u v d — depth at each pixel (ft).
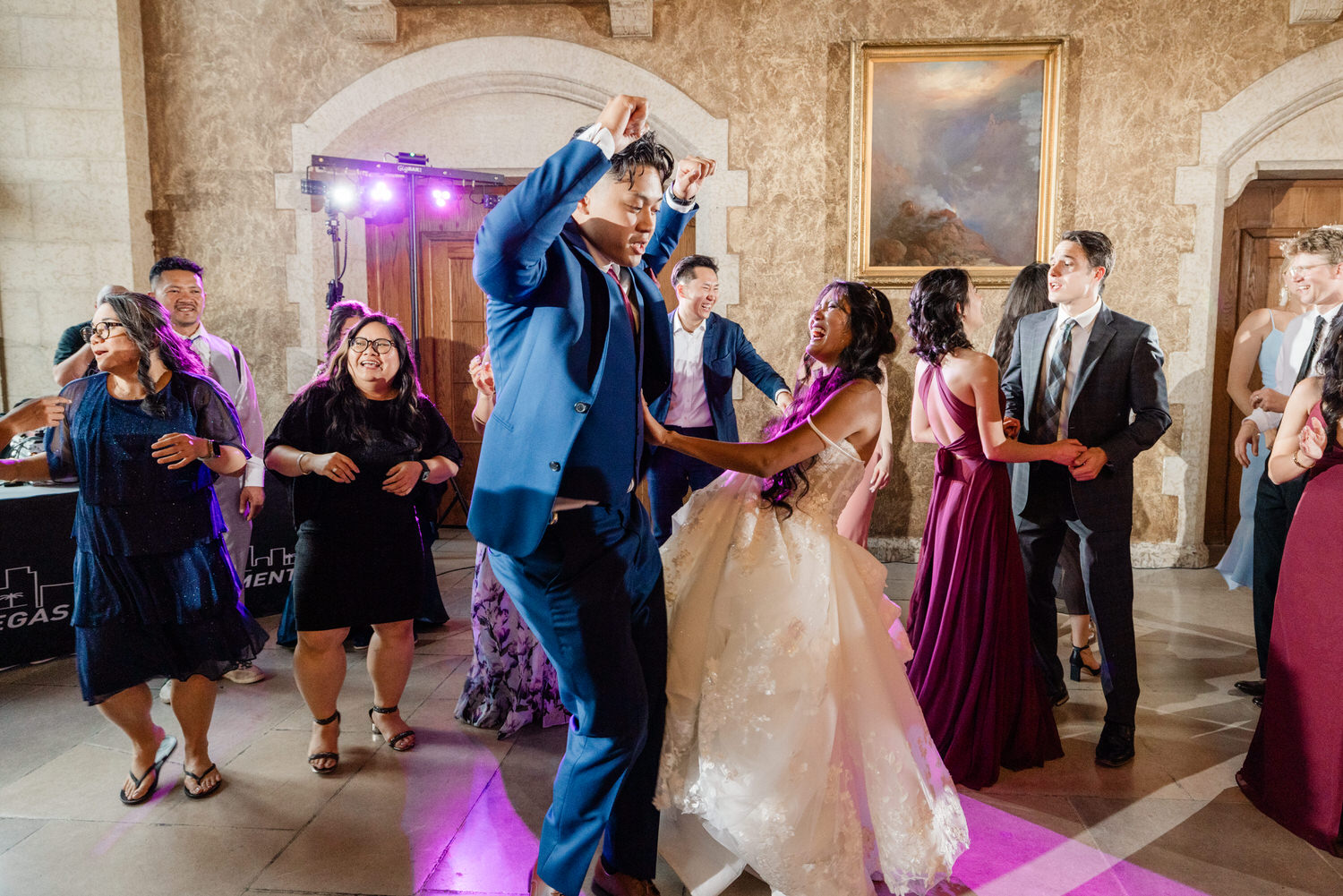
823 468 6.20
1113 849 6.64
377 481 7.88
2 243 16.34
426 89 16.89
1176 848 6.66
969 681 7.84
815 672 5.73
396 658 8.39
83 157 16.26
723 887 6.00
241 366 11.57
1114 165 16.03
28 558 10.79
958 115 16.29
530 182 4.48
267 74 16.90
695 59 16.51
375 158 17.84
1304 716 6.80
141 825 6.95
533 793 7.52
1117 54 15.81
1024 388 9.12
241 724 9.09
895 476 16.80
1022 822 7.06
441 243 18.60
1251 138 15.74
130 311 7.02
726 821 5.58
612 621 5.29
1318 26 15.34
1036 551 9.14
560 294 5.08
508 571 5.51
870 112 16.37
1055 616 9.35
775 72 16.42
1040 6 15.90
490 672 8.93
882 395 6.42
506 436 5.20
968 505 7.95
